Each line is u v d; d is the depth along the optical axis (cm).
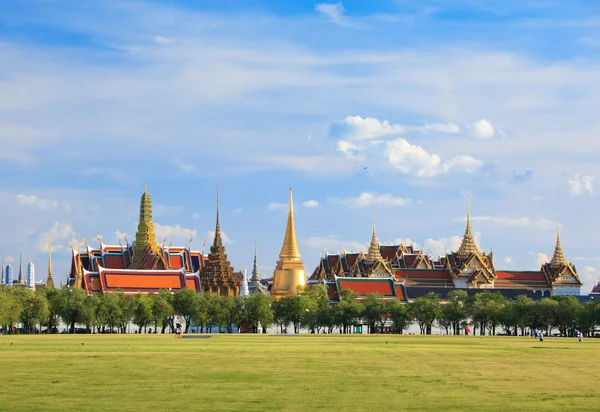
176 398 8250
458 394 8638
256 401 8081
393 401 8144
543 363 12288
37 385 9144
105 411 7512
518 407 7862
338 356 13388
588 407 7881
